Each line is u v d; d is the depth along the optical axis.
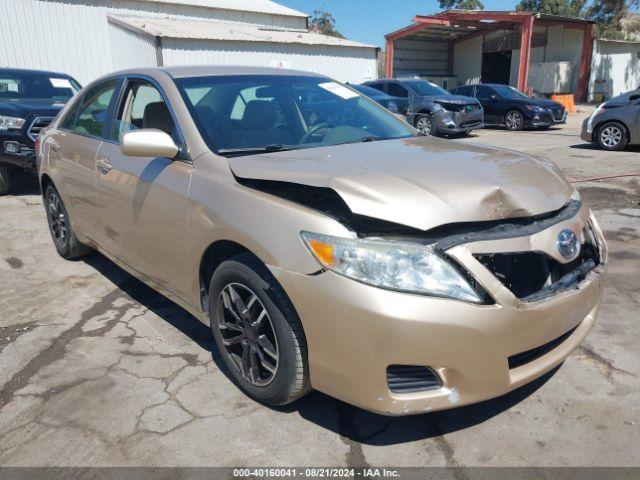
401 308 2.04
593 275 2.52
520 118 15.89
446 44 30.48
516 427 2.52
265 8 26.16
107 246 3.83
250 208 2.46
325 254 2.15
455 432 2.50
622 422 2.54
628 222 5.66
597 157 9.88
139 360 3.15
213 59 18.38
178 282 3.04
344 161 2.64
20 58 17.11
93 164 3.75
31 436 2.52
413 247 2.11
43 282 4.36
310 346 2.26
